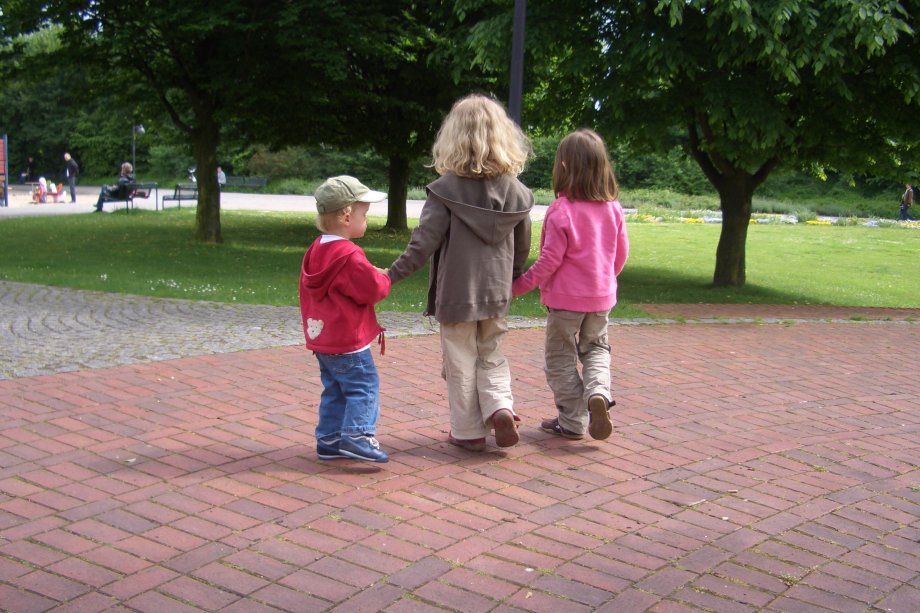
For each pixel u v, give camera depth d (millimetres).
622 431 5449
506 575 3426
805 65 12211
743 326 10211
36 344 7246
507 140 4418
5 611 3002
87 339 7559
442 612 3121
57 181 58812
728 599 3312
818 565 3654
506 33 12758
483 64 13758
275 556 3502
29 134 57938
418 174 52281
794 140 13438
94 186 55500
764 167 15242
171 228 21938
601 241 4930
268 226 24750
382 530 3787
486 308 4508
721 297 14086
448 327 4625
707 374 7262
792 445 5348
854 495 4516
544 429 5371
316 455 4719
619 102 12695
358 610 3111
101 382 6035
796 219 40156
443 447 4957
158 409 5457
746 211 15531
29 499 3980
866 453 5270
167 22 15727
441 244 4453
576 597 3273
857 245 27016
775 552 3764
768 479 4699
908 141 13906
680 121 14133
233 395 5855
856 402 6590
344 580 3326
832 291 16578
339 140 22297
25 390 5754
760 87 12500
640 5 11891
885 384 7273
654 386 6727
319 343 4352
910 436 5715
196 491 4141
